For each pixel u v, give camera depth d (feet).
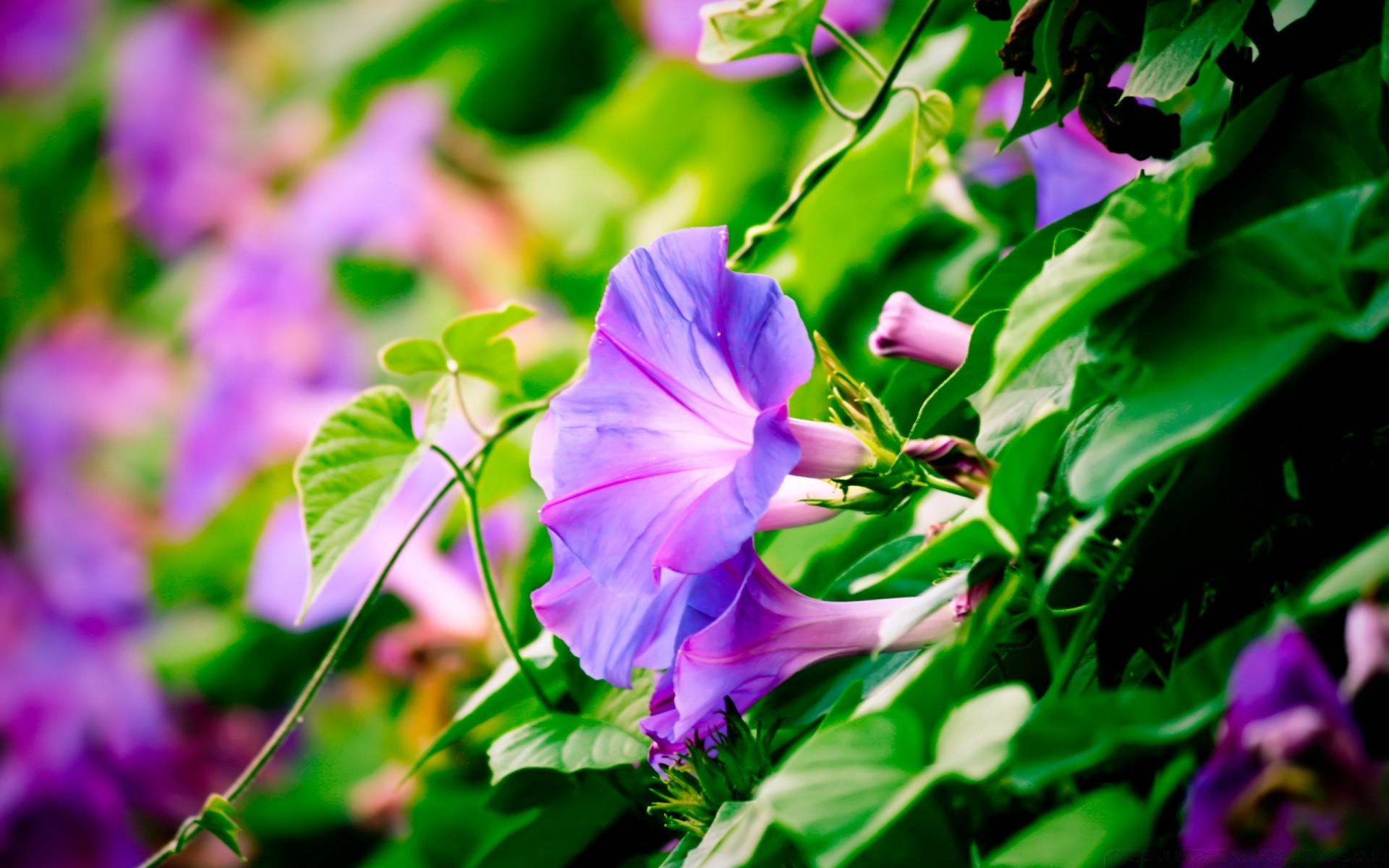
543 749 2.39
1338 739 1.83
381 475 2.48
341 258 4.10
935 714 2.02
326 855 3.85
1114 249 2.00
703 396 2.20
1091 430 2.10
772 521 2.23
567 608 2.24
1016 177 2.87
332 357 4.00
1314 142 2.06
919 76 2.85
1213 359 1.96
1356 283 1.94
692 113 3.92
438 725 3.06
